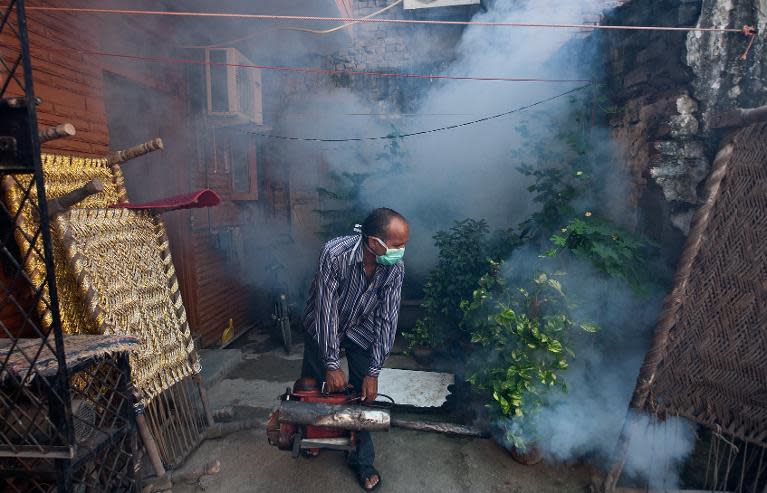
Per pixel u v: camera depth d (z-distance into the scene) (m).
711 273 2.45
